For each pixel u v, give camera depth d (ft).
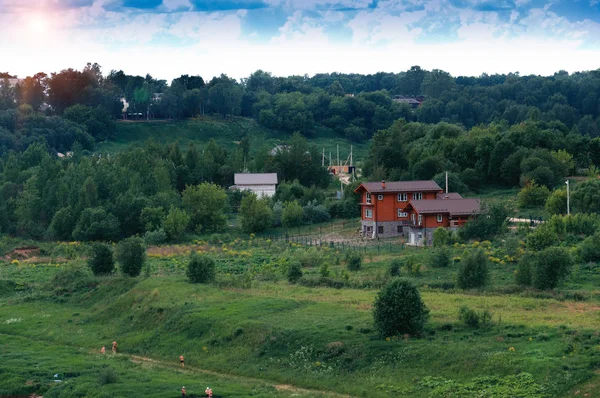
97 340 214.48
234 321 198.08
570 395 140.36
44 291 271.49
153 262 319.06
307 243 364.58
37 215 450.71
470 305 202.80
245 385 165.27
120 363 189.06
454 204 348.18
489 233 319.27
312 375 167.84
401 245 338.34
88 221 417.69
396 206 373.40
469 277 229.25
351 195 457.27
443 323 180.96
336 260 294.25
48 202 454.40
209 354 188.55
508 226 336.49
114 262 287.28
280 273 274.16
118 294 248.11
